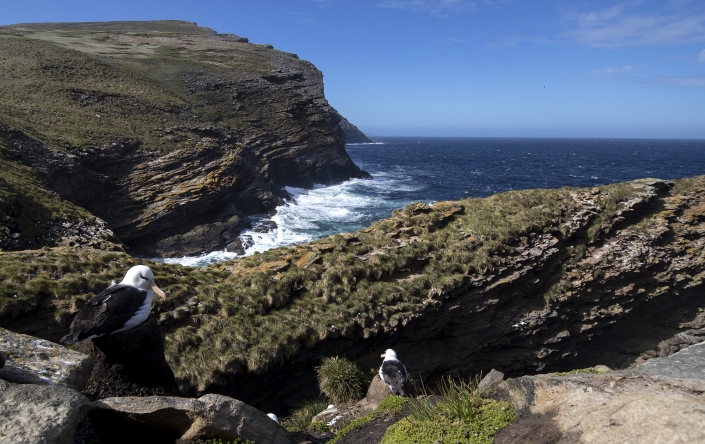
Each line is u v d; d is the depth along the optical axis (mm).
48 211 22953
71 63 52781
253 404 13188
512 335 17641
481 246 17922
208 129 45250
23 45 54938
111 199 33062
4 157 26344
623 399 3959
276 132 61156
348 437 7344
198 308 13195
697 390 4004
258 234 38250
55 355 4984
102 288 12305
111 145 35156
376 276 16266
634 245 19812
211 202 36219
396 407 7961
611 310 19281
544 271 18234
